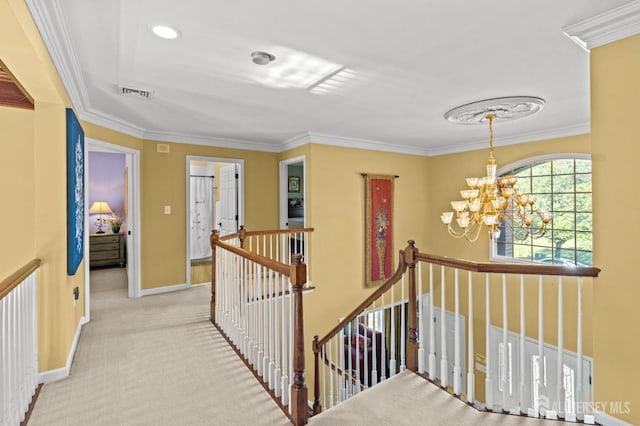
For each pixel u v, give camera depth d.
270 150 5.73
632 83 1.83
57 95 2.46
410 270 2.58
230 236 4.10
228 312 3.30
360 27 2.05
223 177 6.27
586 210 4.55
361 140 5.36
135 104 3.46
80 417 2.08
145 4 1.79
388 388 2.37
